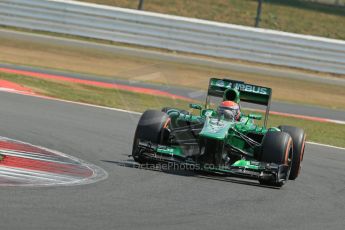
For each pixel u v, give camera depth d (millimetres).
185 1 138250
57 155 33750
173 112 33844
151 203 25156
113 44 98250
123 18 98562
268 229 23375
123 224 21344
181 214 23938
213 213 24797
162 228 21500
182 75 81188
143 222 21969
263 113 67438
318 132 60281
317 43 98625
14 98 52656
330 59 98875
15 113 45969
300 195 31047
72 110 51906
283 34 98500
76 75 74938
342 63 98938
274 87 85688
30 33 96688
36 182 26266
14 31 96375
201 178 31828
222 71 88375
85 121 47531
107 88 68125
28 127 41438
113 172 30875
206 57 98188
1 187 24359
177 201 26141
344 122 70062
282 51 98562
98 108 55250
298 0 150000
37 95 56500
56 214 21516
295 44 98688
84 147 37625
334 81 95312
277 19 138000
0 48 85250
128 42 98750
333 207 29172
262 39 98438
